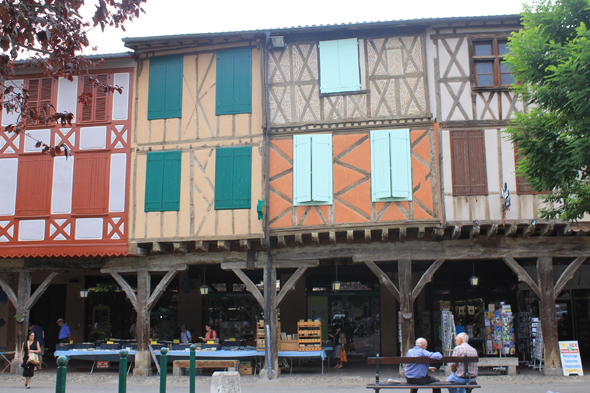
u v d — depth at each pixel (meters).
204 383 11.50
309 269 15.71
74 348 13.32
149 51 13.20
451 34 12.15
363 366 13.80
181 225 12.42
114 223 12.73
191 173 12.60
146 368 12.52
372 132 11.98
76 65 6.59
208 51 13.02
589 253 11.73
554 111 8.04
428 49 12.15
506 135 11.65
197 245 12.20
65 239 12.84
